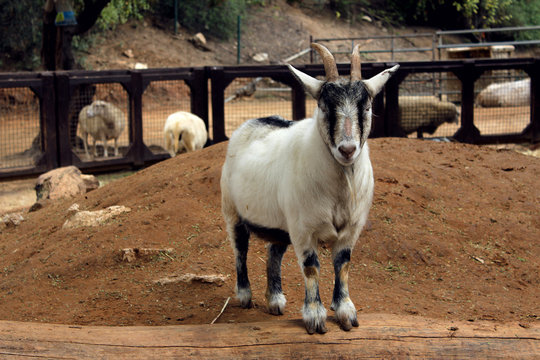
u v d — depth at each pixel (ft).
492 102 68.28
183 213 21.79
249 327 13.19
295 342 12.64
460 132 43.62
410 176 24.17
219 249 19.98
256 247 20.12
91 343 12.54
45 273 19.25
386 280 18.08
